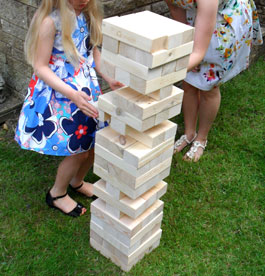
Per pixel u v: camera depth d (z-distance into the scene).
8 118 3.12
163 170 1.87
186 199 2.52
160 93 1.55
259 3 4.59
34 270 2.01
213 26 2.05
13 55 3.08
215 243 2.22
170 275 2.03
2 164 2.67
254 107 3.60
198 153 2.92
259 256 2.16
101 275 2.01
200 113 2.84
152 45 1.36
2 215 2.30
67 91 1.87
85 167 2.35
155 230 2.09
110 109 1.65
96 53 2.17
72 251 2.12
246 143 3.08
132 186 1.73
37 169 2.67
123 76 1.52
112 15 2.62
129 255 1.96
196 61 2.08
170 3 2.41
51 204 2.36
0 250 2.09
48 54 1.89
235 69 2.66
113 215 1.92
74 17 1.86
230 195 2.57
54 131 2.00
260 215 2.43
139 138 1.70
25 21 2.80
